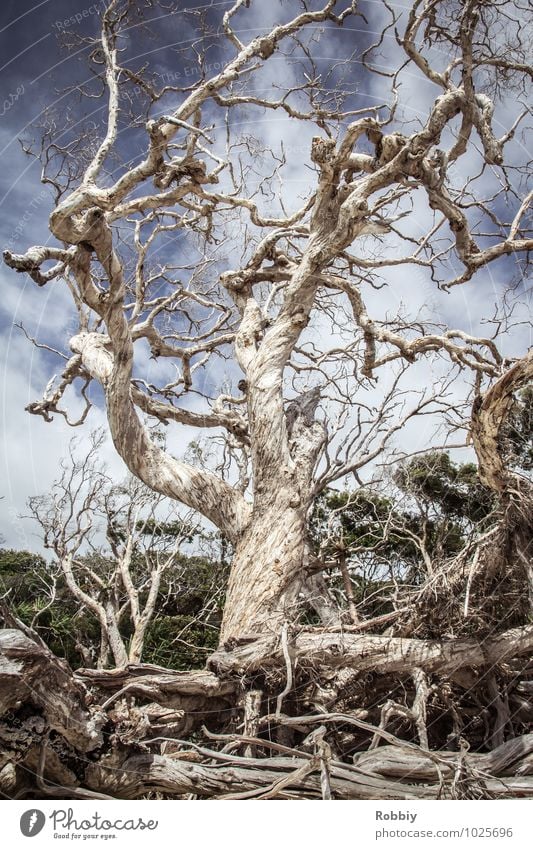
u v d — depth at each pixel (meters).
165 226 14.63
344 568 13.80
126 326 11.54
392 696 10.09
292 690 9.49
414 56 11.42
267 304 14.75
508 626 10.68
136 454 12.44
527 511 9.69
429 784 7.98
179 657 20.95
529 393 11.90
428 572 11.98
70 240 10.11
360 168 12.61
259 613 10.72
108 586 19.56
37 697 6.99
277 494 11.87
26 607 17.59
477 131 10.91
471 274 12.34
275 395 12.59
